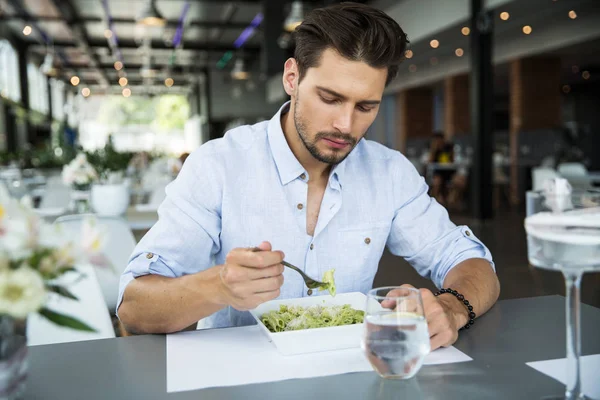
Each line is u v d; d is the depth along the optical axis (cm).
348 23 106
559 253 74
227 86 2234
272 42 856
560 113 1185
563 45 1046
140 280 115
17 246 61
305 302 121
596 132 1670
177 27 1433
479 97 797
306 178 136
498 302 131
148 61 1892
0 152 1080
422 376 88
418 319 82
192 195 131
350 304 122
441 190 1127
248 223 135
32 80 1878
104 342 106
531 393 81
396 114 1834
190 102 2930
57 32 1500
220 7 1237
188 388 84
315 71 110
